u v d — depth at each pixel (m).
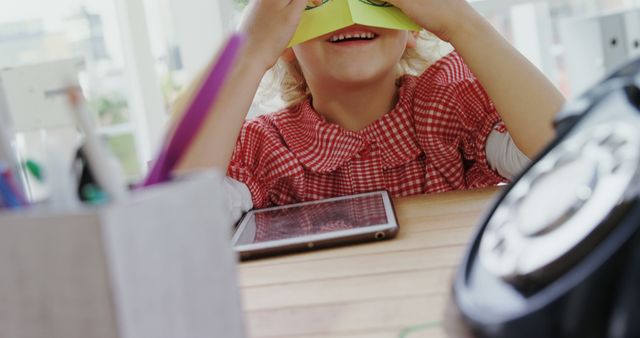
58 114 0.51
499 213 0.35
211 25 1.59
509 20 1.72
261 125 0.93
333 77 0.84
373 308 0.41
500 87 0.79
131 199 0.26
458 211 0.64
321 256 0.55
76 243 0.24
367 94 0.89
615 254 0.25
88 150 0.28
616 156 0.30
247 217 0.76
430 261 0.49
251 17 0.81
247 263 0.56
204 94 0.31
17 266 0.25
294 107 0.97
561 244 0.28
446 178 0.89
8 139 0.33
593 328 0.25
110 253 0.24
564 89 1.70
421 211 0.67
